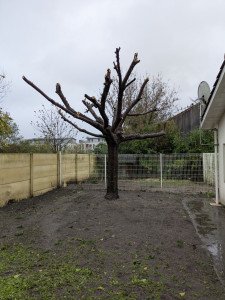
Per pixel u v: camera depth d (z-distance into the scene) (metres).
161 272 3.24
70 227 4.94
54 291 2.83
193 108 16.52
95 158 12.50
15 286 2.90
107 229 4.76
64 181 10.59
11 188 7.20
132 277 3.12
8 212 6.25
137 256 3.69
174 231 4.70
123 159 12.62
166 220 5.36
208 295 2.76
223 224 5.25
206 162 11.55
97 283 2.99
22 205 6.97
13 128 15.07
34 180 8.36
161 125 15.83
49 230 4.84
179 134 16.25
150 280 3.05
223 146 7.16
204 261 3.54
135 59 5.70
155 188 10.21
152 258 3.62
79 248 3.99
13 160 7.26
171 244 4.11
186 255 3.73
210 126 8.09
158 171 12.34
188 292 2.81
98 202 6.72
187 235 4.53
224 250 3.91
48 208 6.57
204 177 11.76
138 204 6.61
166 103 21.72
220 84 5.44
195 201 7.66
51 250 3.96
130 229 4.76
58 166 10.17
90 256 3.71
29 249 4.02
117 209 6.04
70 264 3.48
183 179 12.05
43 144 14.61
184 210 6.36
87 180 12.29
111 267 3.38
